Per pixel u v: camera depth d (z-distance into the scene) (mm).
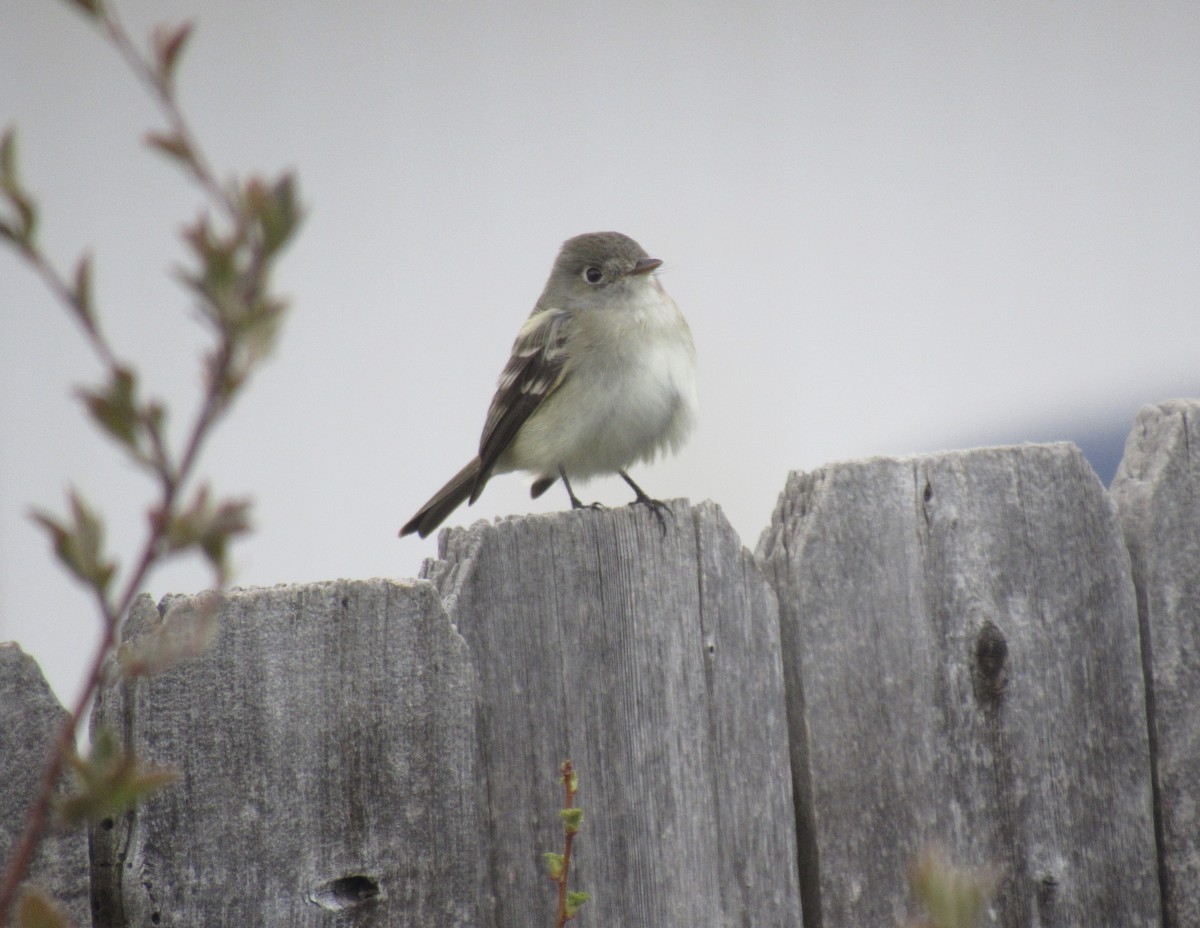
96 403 2152
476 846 5637
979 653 6586
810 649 6363
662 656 6156
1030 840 6602
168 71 2219
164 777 2410
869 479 6492
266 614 5309
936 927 3045
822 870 6320
